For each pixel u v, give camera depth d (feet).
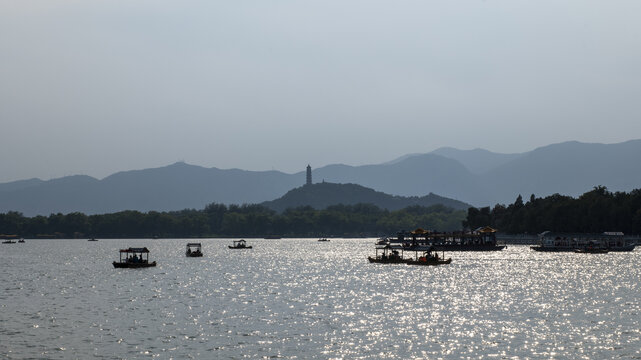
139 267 562.66
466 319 257.96
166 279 444.14
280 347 205.05
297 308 289.74
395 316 265.75
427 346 207.10
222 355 194.39
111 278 453.17
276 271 531.50
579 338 219.00
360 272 512.22
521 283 407.85
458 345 208.33
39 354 195.11
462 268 549.95
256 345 207.72
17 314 269.85
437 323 248.11
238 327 238.48
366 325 243.40
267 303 307.99
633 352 198.70
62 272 517.96
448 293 351.05
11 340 214.48
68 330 231.91
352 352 198.80
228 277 465.06
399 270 531.50
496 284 401.29
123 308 288.71
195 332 228.63
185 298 327.67
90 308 288.92
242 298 328.70
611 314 270.67
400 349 203.00
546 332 229.66
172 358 190.60
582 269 533.55
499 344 210.18
